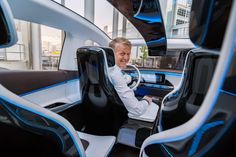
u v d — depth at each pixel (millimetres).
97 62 882
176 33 2252
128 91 1043
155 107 1317
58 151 470
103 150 916
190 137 279
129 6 1857
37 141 420
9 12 327
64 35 2135
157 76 2402
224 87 224
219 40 244
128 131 1195
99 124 1158
